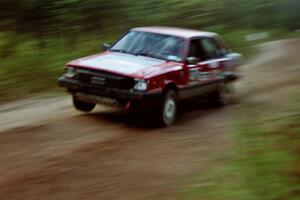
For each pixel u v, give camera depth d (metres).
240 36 26.94
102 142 8.62
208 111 12.05
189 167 7.26
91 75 9.83
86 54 17.84
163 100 10.02
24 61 15.70
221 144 8.61
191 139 9.05
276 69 19.39
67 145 8.34
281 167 5.91
